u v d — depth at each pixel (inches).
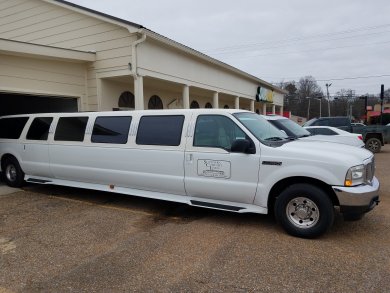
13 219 222.1
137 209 243.8
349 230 193.3
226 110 210.8
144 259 158.9
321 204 175.8
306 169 179.3
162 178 223.5
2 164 328.8
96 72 443.5
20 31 523.5
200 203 213.8
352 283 134.1
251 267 149.2
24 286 135.6
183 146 215.3
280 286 132.9
